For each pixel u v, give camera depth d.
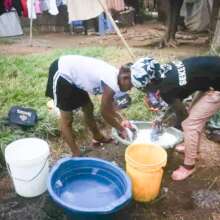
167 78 2.71
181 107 2.89
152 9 14.84
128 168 2.83
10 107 4.47
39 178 2.90
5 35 11.05
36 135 3.92
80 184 2.84
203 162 3.59
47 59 6.77
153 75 2.61
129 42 9.48
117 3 9.61
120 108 4.43
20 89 5.02
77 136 3.97
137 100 4.72
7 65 6.26
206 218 2.84
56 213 2.81
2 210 2.85
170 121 3.42
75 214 2.34
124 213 2.82
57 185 2.69
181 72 2.75
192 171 3.31
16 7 9.02
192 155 3.21
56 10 10.35
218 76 2.83
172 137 3.42
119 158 3.64
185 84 2.76
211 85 2.86
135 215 2.83
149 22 13.66
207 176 3.37
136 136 3.37
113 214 2.46
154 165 2.70
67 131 3.33
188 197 3.07
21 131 3.91
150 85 2.66
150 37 10.20
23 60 6.63
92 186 2.83
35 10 9.86
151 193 2.88
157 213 2.87
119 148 3.81
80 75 3.01
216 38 6.48
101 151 3.76
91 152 3.74
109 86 2.87
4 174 3.30
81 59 3.06
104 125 4.25
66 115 3.23
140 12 13.89
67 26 12.40
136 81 2.62
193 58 2.89
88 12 9.37
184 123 3.10
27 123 3.97
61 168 2.74
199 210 2.93
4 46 9.00
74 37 11.11
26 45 9.24
